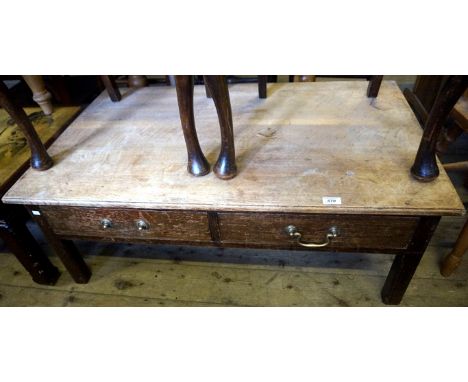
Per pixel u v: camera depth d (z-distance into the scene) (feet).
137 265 3.90
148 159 2.87
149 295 3.61
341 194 2.38
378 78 3.26
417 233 2.47
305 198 2.38
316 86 3.73
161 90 3.97
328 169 2.60
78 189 2.65
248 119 3.26
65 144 3.14
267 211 2.41
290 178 2.55
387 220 2.40
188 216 2.61
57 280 3.83
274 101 3.52
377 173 2.52
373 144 2.81
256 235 2.68
